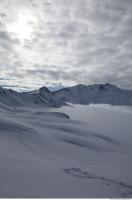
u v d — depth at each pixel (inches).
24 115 6058.1
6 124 3176.7
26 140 2613.2
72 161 2003.0
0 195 762.8
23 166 1248.2
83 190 938.1
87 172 1440.7
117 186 1162.6
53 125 4414.4
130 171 1881.2
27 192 819.4
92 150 2942.9
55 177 1095.0
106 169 1818.4
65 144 2856.8
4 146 2046.0
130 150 3486.7
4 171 1080.8
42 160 1668.3
